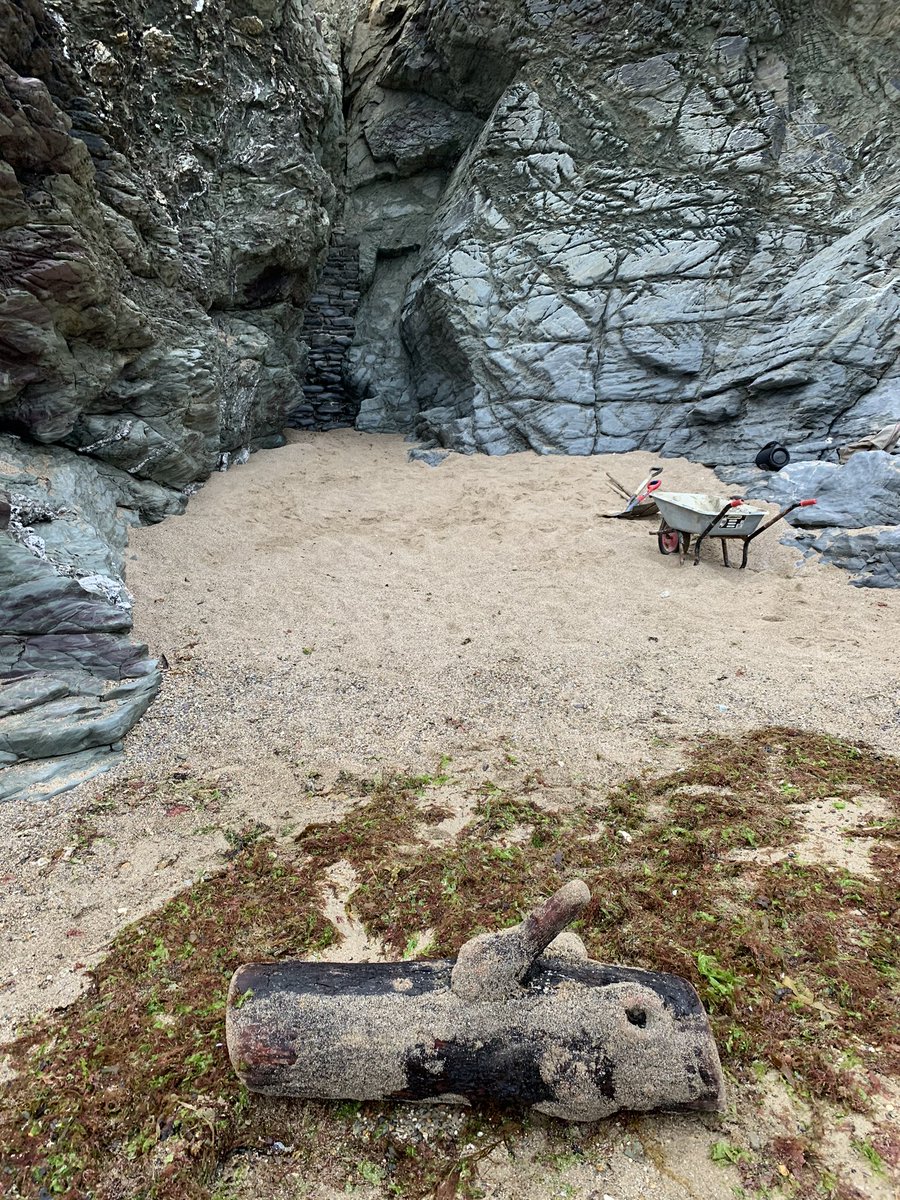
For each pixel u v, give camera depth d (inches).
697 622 228.4
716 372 382.3
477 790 140.5
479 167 441.7
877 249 363.6
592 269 412.2
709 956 93.5
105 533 245.1
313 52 396.8
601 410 397.1
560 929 76.5
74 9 250.7
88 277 224.1
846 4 390.0
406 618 228.8
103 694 170.6
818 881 106.6
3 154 196.9
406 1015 74.9
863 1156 69.2
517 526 310.7
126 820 132.2
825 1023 83.5
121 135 265.4
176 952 98.6
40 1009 90.3
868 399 348.5
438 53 462.0
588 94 425.7
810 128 402.9
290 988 78.6
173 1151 72.2
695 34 408.5
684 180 410.9
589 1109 72.6
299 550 281.0
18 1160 71.6
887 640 214.7
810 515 297.6
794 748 151.8
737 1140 72.2
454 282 427.2
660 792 136.8
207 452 330.0
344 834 125.3
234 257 347.9
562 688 185.6
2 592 177.9
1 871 117.6
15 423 239.9
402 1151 72.8
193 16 297.9
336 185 486.0
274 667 195.9
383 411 489.7
